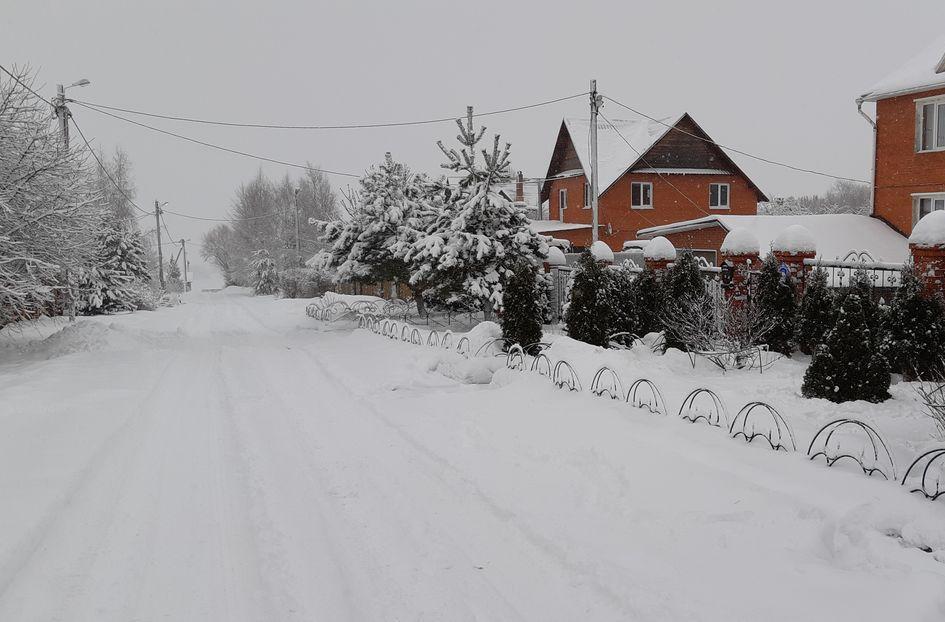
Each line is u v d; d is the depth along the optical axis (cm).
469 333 1290
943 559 419
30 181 1416
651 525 502
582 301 1282
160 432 815
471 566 462
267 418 884
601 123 3884
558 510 543
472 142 1778
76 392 1031
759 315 1095
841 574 412
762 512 500
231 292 7044
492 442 724
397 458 697
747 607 383
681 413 741
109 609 414
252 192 7031
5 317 1502
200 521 548
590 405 816
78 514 562
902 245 1936
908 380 907
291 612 409
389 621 397
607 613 394
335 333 1939
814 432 654
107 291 3719
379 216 2098
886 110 2078
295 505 580
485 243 1669
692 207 3503
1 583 443
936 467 552
